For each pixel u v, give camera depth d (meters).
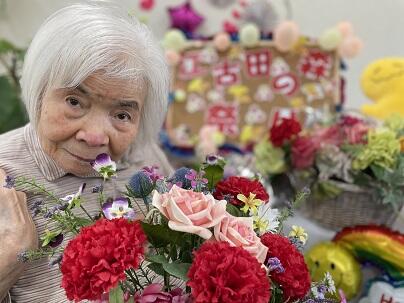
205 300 0.44
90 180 0.81
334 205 1.11
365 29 1.95
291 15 1.93
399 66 1.24
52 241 0.60
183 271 0.50
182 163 1.57
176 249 0.55
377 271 1.05
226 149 1.57
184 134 1.60
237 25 1.85
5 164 0.76
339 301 0.65
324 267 1.01
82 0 0.73
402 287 0.97
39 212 0.62
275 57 1.58
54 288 0.75
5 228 0.67
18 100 1.59
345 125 1.16
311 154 1.09
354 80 2.01
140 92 0.71
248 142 1.57
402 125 1.12
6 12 1.92
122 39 0.66
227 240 0.50
